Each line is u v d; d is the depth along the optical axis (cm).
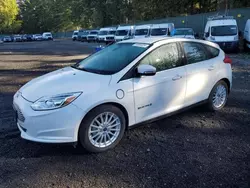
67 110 337
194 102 477
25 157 356
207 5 3716
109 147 375
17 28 8688
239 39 1834
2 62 1465
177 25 3012
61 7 8456
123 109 382
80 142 354
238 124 466
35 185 298
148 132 434
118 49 450
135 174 317
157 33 2181
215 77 503
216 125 461
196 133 430
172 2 3925
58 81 379
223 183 298
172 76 429
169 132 434
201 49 494
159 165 336
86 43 3791
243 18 2228
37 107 341
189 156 357
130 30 2683
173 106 443
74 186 296
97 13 6034
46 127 337
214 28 1781
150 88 402
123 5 5338
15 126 461
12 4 7100
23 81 871
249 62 1270
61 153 366
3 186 296
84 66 443
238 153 363
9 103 606
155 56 420
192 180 304
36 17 9288
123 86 375
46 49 2622
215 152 367
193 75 461
